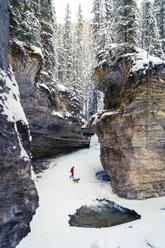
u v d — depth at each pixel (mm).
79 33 37219
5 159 7176
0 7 8594
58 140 24172
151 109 13383
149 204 12461
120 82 16562
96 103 32938
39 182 17688
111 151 16469
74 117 26297
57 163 23328
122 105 14492
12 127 8062
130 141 13812
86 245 8141
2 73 8500
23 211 8180
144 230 7922
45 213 11812
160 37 25344
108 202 13992
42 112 17875
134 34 16609
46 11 20781
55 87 21891
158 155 13633
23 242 8125
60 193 15406
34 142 20203
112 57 17188
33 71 13781
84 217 11531
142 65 13656
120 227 9484
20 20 13344
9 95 8820
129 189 14070
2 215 6762
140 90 13344
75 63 36031
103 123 16719
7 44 9891
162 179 13609
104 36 25250
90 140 30922
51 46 21453
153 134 13508
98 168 21672
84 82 40750
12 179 7578
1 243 6633
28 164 9117
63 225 10375
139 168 13680
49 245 8242
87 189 16406
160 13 25688
